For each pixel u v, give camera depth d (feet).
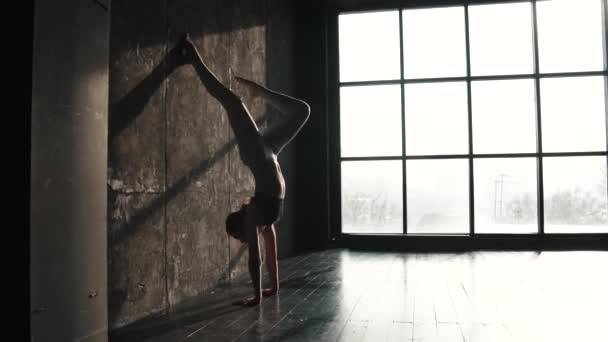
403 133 23.76
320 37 23.75
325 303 10.39
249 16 16.42
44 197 5.57
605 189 22.18
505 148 23.07
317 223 23.30
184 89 11.18
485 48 23.52
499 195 23.00
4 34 5.41
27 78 5.38
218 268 13.09
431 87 23.81
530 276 13.92
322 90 23.62
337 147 24.25
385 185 23.94
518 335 7.72
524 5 23.36
